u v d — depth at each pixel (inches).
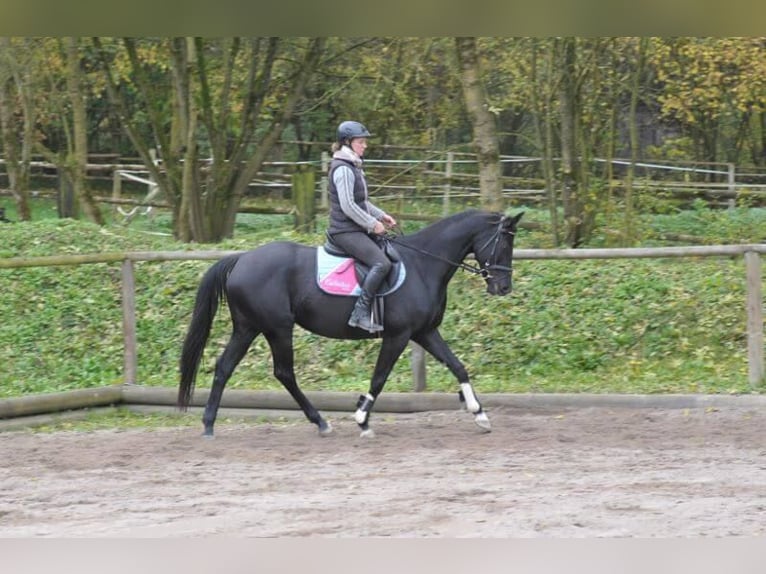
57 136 1152.8
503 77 808.3
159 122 741.9
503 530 258.2
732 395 422.9
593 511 274.8
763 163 1065.5
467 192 916.6
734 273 537.6
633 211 689.0
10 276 569.9
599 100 687.1
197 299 390.9
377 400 439.5
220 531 262.1
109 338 534.3
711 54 722.8
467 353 502.6
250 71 725.3
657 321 509.4
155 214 933.2
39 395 438.6
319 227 814.5
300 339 515.2
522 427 400.5
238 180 741.9
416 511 277.9
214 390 395.9
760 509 275.0
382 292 378.0
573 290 532.1
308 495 301.4
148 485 319.3
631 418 409.4
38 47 789.9
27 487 319.0
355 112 920.9
